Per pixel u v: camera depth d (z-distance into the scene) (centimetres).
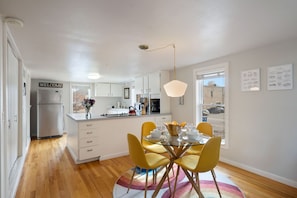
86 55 309
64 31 205
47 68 421
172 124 250
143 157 212
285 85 252
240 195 224
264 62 275
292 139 247
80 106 705
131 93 714
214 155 202
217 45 264
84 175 287
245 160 305
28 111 479
